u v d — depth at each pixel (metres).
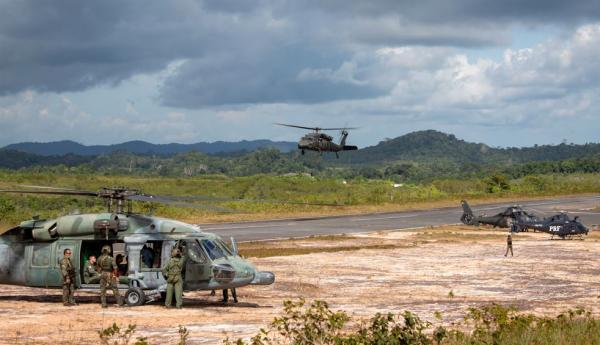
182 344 17.69
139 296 25.53
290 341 18.17
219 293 30.50
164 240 25.91
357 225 83.00
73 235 26.19
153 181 165.12
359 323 22.08
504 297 30.84
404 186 172.38
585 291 33.22
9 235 26.81
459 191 175.25
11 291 30.30
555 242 63.72
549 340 17.34
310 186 165.38
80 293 29.48
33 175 156.38
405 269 42.03
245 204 106.56
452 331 17.73
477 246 58.94
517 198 140.88
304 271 40.44
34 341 18.59
